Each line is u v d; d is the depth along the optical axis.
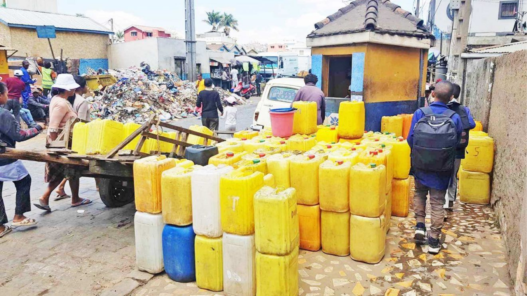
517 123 4.39
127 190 6.10
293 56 41.84
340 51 8.16
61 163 4.43
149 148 5.18
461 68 11.40
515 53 4.84
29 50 23.64
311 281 3.70
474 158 5.67
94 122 4.65
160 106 18.02
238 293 3.42
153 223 3.76
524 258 3.02
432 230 4.20
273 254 3.18
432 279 3.72
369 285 3.63
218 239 3.48
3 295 3.58
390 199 4.84
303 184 4.16
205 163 4.38
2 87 4.69
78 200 6.06
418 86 9.33
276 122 5.48
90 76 19.19
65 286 3.72
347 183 4.00
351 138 5.66
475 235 4.66
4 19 22.38
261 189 3.29
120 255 4.35
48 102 13.84
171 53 28.05
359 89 7.76
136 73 22.59
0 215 4.84
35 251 4.46
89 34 27.27
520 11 25.97
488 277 3.74
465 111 4.80
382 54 8.02
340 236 4.11
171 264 3.72
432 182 4.12
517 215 3.79
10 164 4.77
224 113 9.92
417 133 4.10
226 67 33.00
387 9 9.14
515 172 4.19
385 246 4.39
